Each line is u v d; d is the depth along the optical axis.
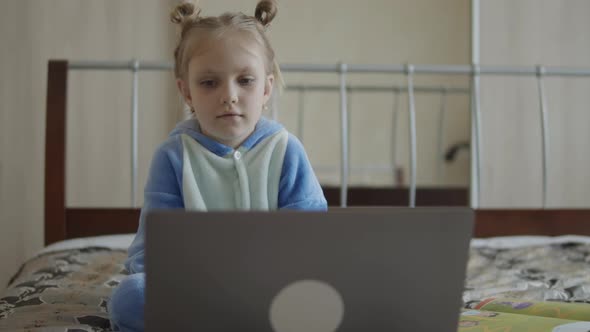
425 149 2.74
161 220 0.56
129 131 2.25
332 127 2.78
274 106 2.70
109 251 1.46
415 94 2.75
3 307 1.02
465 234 0.60
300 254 0.58
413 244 0.59
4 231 2.05
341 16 2.68
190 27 0.86
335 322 0.60
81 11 2.18
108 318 0.94
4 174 2.05
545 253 1.55
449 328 0.61
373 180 2.79
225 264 0.58
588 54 2.36
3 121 2.05
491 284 1.26
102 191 2.24
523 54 2.40
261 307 0.59
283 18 2.66
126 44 2.22
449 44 2.62
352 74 2.78
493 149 2.38
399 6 2.67
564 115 2.36
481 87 2.38
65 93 1.72
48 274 1.26
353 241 0.59
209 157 0.86
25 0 2.09
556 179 2.36
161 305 0.58
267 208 0.87
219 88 0.81
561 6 2.38
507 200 2.37
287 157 0.88
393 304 0.60
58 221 1.69
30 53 2.10
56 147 1.70
